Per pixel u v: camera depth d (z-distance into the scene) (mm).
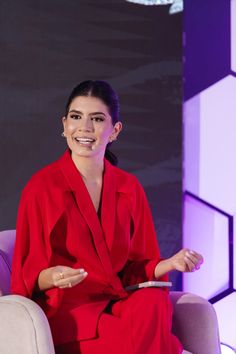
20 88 9484
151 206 9477
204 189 9367
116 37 9430
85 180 6125
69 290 5809
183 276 9406
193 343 5965
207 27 9297
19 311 5098
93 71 9461
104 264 5934
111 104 6121
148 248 6406
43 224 5824
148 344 5375
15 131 9508
